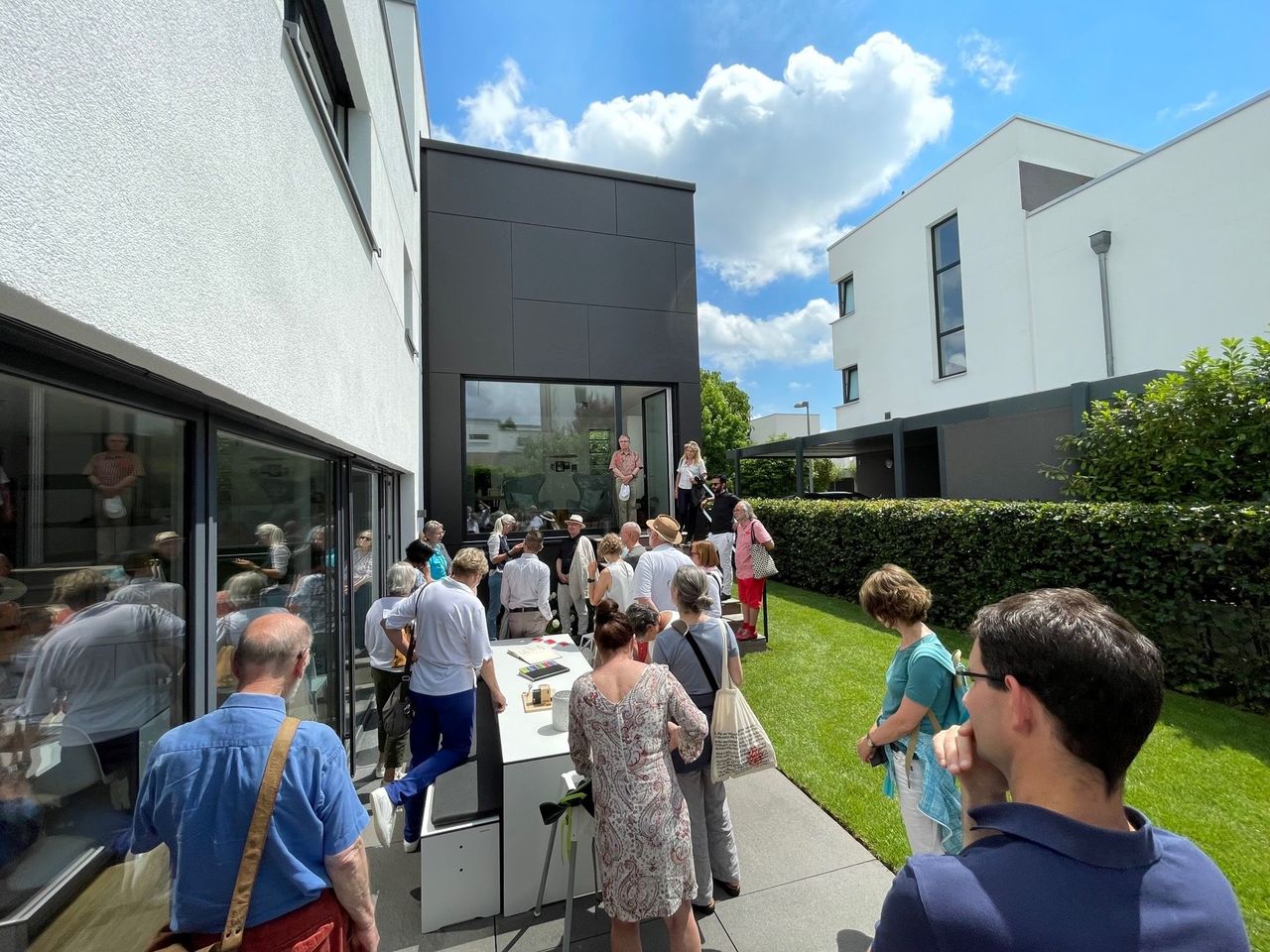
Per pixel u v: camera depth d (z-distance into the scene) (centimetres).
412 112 659
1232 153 798
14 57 88
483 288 800
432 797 279
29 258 89
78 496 134
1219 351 815
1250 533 408
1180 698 435
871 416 1484
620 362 863
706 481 793
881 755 218
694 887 207
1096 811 76
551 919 250
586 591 620
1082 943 64
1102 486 573
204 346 150
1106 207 958
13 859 120
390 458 458
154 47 128
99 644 142
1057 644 80
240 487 220
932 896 71
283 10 217
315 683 322
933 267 1312
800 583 950
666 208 902
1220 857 261
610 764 207
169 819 126
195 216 146
